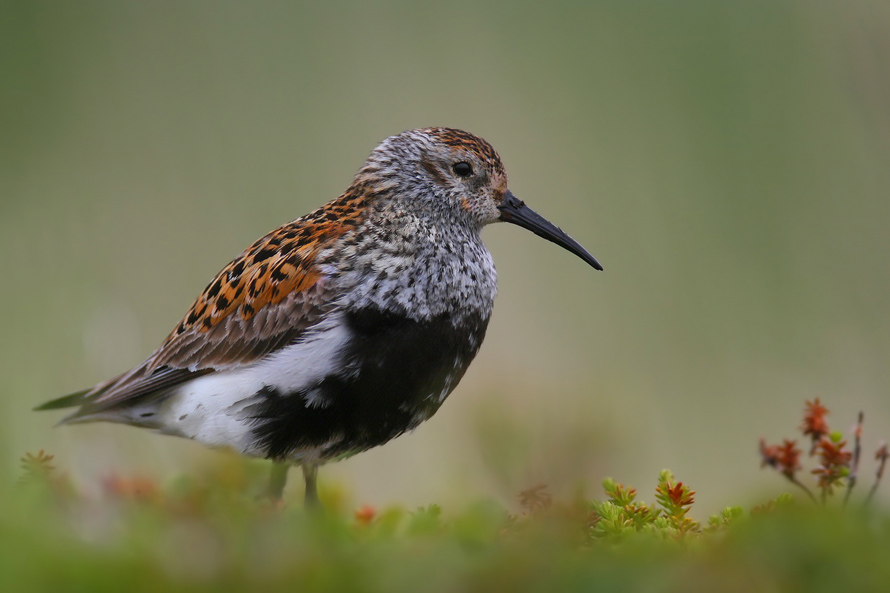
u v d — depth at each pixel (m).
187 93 15.22
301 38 15.58
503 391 8.14
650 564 4.36
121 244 13.53
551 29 15.76
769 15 15.30
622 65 15.44
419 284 7.77
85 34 15.37
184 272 13.53
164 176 14.34
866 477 10.59
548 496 6.10
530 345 13.01
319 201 14.41
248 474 7.71
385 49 15.41
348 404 7.50
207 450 7.86
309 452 7.62
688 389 13.11
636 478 11.00
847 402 12.59
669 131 14.90
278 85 15.25
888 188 13.56
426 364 7.71
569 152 14.67
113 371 9.24
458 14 15.84
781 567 4.22
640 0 15.59
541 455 7.00
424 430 11.61
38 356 11.19
